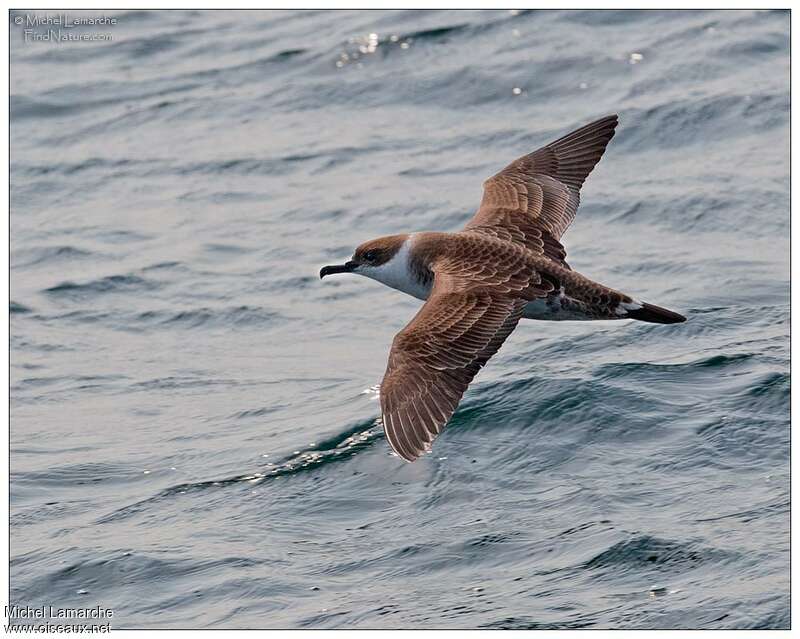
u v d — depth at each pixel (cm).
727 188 2191
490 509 1388
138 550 1389
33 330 2031
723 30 2723
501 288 1161
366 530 1383
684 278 1934
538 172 1384
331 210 2323
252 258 2208
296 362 1850
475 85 2661
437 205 2275
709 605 1195
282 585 1299
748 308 1814
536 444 1497
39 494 1539
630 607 1198
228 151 2605
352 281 2102
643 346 1716
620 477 1417
